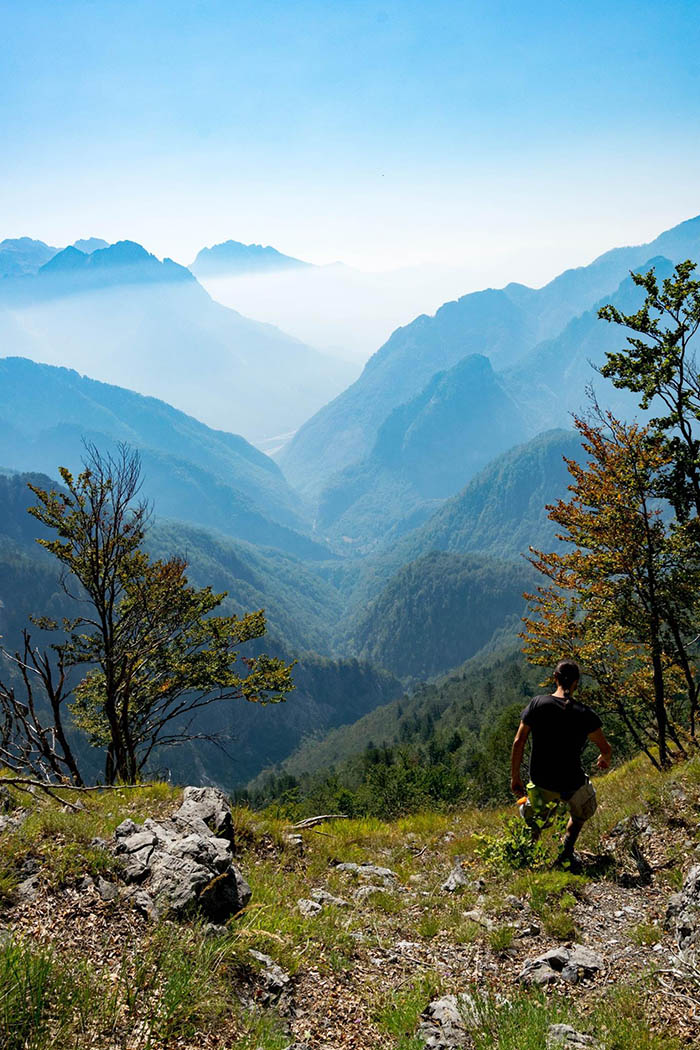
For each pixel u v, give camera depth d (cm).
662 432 1460
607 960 492
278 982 431
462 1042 392
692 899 523
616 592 1416
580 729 657
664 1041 374
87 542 1543
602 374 1597
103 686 1833
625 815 768
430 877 751
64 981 357
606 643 1493
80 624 1700
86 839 529
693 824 691
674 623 1390
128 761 1589
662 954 485
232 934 466
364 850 880
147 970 389
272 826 830
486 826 931
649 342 1527
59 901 445
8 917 418
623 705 1623
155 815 679
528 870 672
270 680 1966
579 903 594
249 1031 376
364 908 639
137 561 1761
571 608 1627
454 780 3491
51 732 1159
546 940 536
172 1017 355
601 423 1505
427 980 470
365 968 495
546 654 1670
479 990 461
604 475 1425
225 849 553
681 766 899
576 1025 400
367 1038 404
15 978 335
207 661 1934
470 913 598
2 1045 309
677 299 1468
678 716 1689
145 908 457
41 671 1195
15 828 522
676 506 1428
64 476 1509
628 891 609
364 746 19000
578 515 1505
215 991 391
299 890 662
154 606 1762
